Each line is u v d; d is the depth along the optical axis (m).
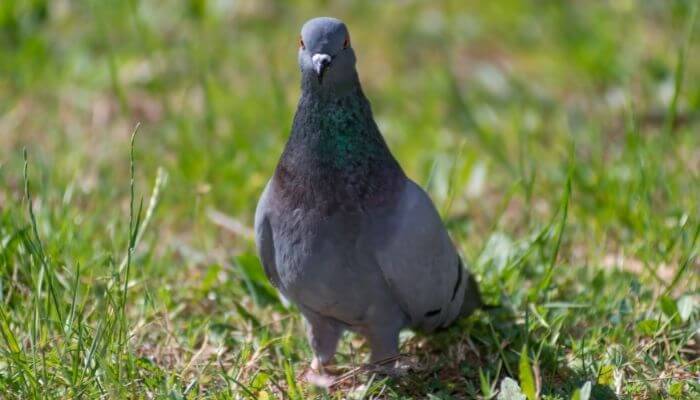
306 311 9.13
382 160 8.61
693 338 9.76
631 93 15.59
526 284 10.80
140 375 8.80
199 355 9.41
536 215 12.35
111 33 17.72
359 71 17.25
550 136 14.99
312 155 8.46
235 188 13.16
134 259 10.59
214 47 17.48
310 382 8.88
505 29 18.41
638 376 8.93
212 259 11.66
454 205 13.17
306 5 19.00
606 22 17.92
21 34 17.44
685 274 10.66
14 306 9.84
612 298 10.15
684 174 12.74
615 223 11.84
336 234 8.42
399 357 9.23
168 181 12.92
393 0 19.27
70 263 10.43
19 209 10.70
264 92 16.00
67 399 8.31
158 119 15.41
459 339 9.85
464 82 16.77
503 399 8.20
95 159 14.07
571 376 8.99
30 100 15.84
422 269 8.66
